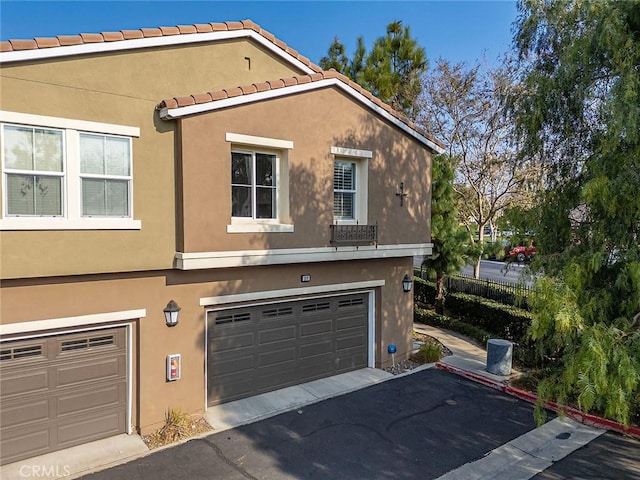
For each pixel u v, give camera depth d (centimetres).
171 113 814
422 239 1277
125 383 833
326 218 1059
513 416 938
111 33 788
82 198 763
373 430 868
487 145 2275
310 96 1021
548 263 730
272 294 1008
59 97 733
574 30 717
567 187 764
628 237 659
